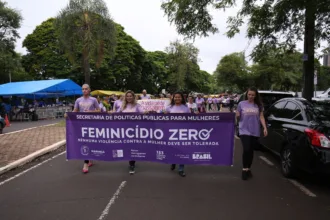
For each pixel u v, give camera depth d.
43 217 3.92
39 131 13.32
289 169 5.50
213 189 5.02
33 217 3.92
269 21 9.13
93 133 6.07
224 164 5.73
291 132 5.46
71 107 27.41
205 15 8.80
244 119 5.56
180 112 5.98
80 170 6.32
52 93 25.02
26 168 6.62
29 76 43.12
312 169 4.77
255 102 5.63
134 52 41.59
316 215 3.97
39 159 7.59
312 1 6.27
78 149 6.15
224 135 5.71
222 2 8.75
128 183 5.35
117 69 38.88
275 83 39.91
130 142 5.97
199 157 5.78
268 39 9.84
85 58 18.33
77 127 6.12
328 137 4.59
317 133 4.73
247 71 46.47
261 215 3.96
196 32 9.19
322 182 5.43
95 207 4.24
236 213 4.02
